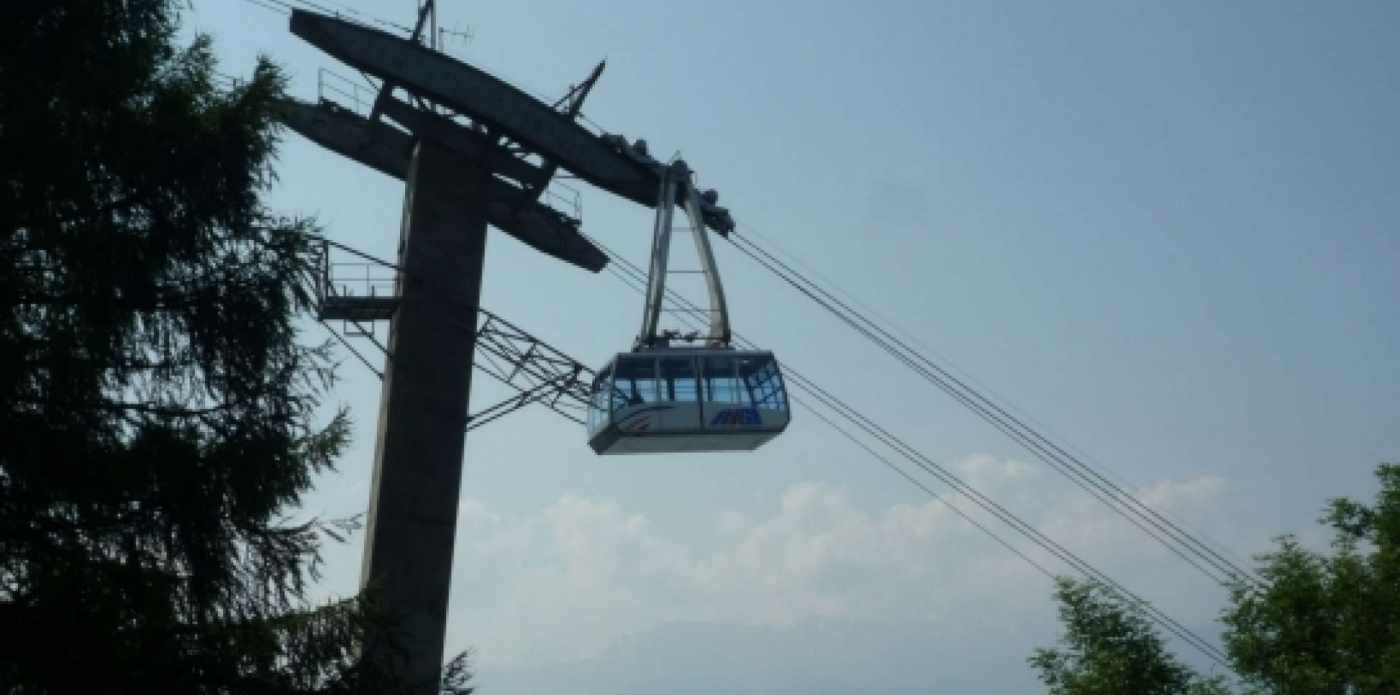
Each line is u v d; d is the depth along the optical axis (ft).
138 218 50.80
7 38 49.47
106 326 49.26
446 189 123.85
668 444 123.95
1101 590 84.79
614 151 133.18
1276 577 85.76
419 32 125.18
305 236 53.88
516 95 126.93
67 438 46.91
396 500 113.70
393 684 53.42
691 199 135.33
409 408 116.06
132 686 44.88
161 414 50.72
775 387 122.42
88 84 49.01
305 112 123.24
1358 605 82.23
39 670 43.47
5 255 47.78
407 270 119.55
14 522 46.26
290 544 52.13
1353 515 90.27
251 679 49.34
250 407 51.85
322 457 54.39
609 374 121.08
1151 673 80.33
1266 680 82.99
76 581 44.78
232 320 51.11
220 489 49.52
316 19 118.62
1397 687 78.38
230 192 51.65
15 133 46.73
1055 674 83.61
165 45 53.11
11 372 45.88
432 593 112.47
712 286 129.90
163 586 47.55
